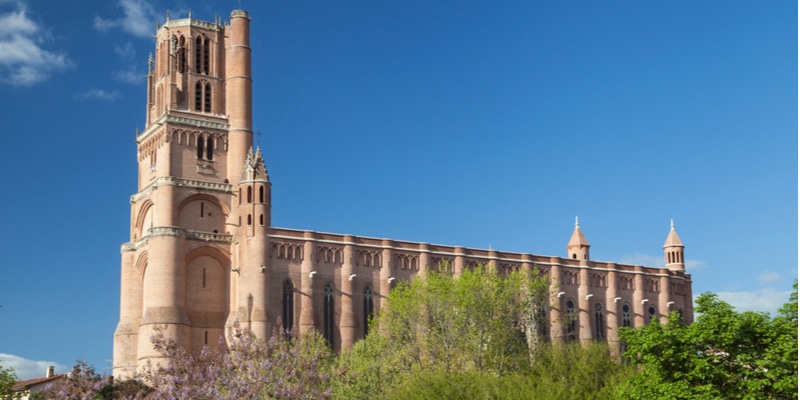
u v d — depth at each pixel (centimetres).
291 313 13812
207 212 14250
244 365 6975
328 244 14275
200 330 13738
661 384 6644
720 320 6569
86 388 8094
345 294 14225
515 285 12050
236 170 14462
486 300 11344
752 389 6300
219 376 7156
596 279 16550
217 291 14012
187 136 14338
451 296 11281
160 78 14750
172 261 13600
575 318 15138
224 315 13962
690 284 17788
